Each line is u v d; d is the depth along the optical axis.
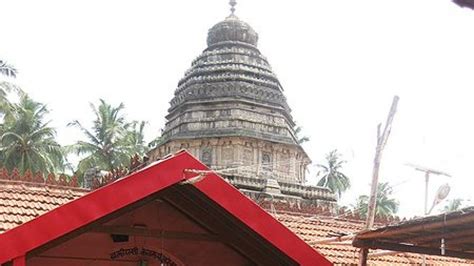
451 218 8.59
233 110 38.12
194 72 39.78
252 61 39.97
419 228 9.06
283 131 38.81
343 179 60.38
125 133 50.34
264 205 15.73
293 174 38.22
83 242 9.70
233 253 10.12
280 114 39.34
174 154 8.80
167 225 9.69
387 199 48.09
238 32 40.44
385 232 9.58
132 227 9.34
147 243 9.93
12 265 8.01
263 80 39.53
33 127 46.56
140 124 53.44
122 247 9.84
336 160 60.81
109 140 49.59
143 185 8.58
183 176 8.72
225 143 37.44
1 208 11.43
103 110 50.56
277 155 38.12
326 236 13.89
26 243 8.05
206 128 38.00
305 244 9.15
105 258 9.77
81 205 8.32
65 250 9.62
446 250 10.27
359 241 10.17
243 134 37.22
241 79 38.97
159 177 8.64
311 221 15.52
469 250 10.30
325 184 60.56
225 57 39.78
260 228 9.04
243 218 9.00
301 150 39.56
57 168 49.03
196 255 10.06
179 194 9.20
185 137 37.94
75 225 8.26
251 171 36.50
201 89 38.91
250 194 31.70
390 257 14.07
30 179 12.99
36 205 11.84
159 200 9.50
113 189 8.46
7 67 43.47
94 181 13.50
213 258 10.09
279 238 9.09
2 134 46.12
